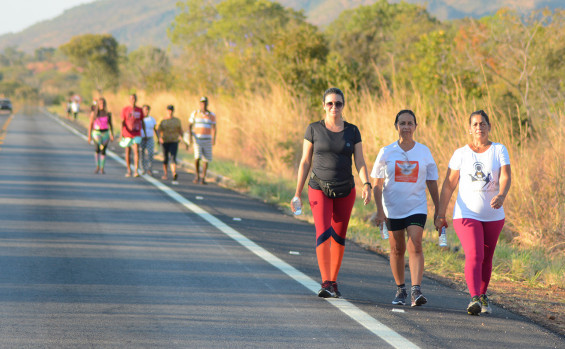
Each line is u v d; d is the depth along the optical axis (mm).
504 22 37625
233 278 12547
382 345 8953
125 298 10875
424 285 12961
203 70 64125
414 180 11094
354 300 11375
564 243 18438
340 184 11305
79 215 18859
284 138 32500
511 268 14914
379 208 11266
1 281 11703
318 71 39625
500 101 32250
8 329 9133
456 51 37969
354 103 30469
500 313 11086
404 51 75875
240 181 28156
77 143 48438
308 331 9461
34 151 40219
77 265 13070
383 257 15703
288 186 27047
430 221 20953
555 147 19891
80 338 8844
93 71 173375
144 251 14586
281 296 11391
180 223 18422
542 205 19359
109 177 28438
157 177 29469
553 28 36531
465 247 10797
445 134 23000
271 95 37625
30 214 18719
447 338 9391
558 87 34625
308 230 18828
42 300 10594
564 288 13477
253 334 9227
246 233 17422
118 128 60938
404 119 11102
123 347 8539
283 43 43750
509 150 20484
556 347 9281
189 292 11406
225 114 40250
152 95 70688
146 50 132250
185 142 28391
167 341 8828
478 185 10781
